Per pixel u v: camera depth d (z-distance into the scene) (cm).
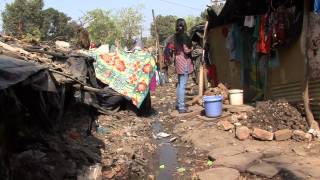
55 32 3772
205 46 1600
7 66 512
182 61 1290
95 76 1195
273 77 1194
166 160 885
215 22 1553
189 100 1539
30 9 3281
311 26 972
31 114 714
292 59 1084
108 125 1123
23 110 679
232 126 1045
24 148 677
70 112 1028
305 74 969
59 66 770
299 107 1031
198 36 1809
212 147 933
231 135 1005
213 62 1645
